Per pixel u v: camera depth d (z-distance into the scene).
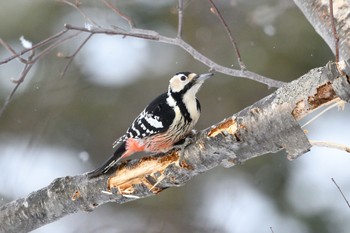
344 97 5.77
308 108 5.99
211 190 15.30
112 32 7.59
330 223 14.20
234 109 15.30
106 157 16.45
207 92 15.43
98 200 7.55
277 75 14.95
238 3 15.05
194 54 7.68
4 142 16.09
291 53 14.94
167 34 15.70
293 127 6.14
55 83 15.44
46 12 15.92
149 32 7.93
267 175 15.08
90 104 16.17
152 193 7.29
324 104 5.95
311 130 15.30
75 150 16.47
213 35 15.38
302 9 7.98
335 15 7.33
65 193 7.65
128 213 15.56
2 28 15.89
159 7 15.49
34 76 15.53
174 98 8.12
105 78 16.12
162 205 15.41
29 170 15.82
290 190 14.80
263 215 14.59
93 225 15.42
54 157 16.44
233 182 15.19
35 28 15.91
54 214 7.82
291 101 6.05
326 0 7.52
